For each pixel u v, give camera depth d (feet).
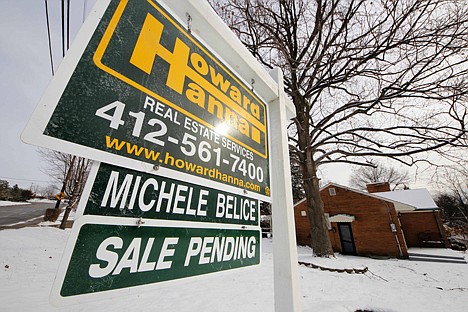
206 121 3.87
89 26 2.56
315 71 27.78
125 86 2.72
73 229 2.02
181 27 3.79
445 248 49.19
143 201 2.64
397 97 26.45
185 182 3.24
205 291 17.78
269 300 15.62
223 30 4.15
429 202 54.60
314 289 18.07
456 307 14.53
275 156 5.06
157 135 2.94
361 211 45.73
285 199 4.50
